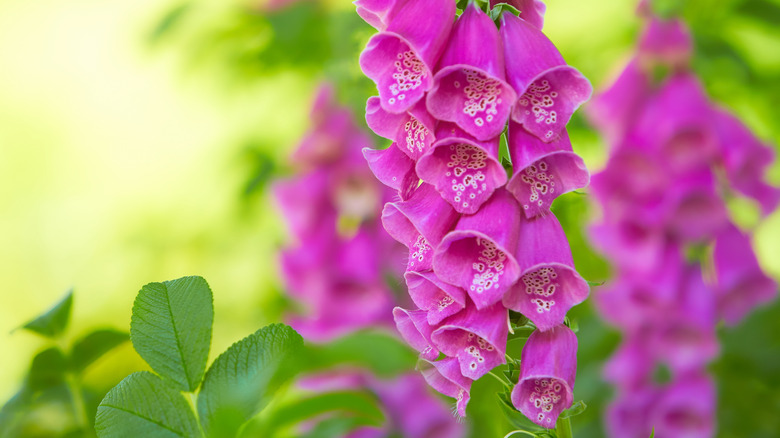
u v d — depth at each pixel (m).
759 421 1.77
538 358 1.19
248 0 1.96
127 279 3.49
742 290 1.84
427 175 1.17
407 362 1.26
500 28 1.19
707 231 1.75
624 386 1.76
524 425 1.21
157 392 1.17
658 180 1.75
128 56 4.49
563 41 2.03
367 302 1.69
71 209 4.20
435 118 1.17
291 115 2.22
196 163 4.09
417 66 1.17
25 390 1.31
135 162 4.27
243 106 2.35
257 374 1.16
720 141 1.73
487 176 1.17
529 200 1.17
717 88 1.88
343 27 1.66
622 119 1.77
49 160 4.46
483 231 1.17
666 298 1.75
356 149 1.69
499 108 1.16
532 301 1.18
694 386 1.74
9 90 4.71
